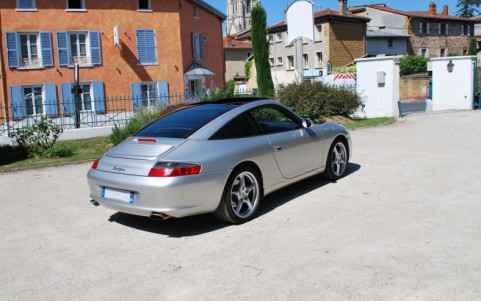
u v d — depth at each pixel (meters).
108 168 5.09
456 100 21.08
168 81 29.02
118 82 27.72
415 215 5.14
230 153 5.04
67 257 4.46
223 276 3.81
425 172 7.35
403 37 49.50
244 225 5.11
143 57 28.30
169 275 3.90
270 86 18.78
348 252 4.16
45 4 25.80
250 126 5.55
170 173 4.61
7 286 3.86
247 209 5.33
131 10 27.83
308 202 5.89
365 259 3.98
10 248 4.79
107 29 27.30
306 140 6.26
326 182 6.95
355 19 44.16
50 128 11.61
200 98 15.09
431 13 54.31
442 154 8.93
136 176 4.76
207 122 5.27
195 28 32.06
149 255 4.39
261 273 3.83
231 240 4.65
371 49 47.47
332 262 3.96
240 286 3.61
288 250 4.29
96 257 4.41
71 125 19.59
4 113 24.94
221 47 36.19
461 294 3.30
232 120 5.39
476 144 10.03
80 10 26.59
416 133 12.55
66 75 26.45
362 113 18.25
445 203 5.56
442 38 53.59
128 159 5.00
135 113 15.72
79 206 6.36
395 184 6.63
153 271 4.01
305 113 14.79
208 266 4.04
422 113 19.50
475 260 3.87
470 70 20.53
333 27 43.22
